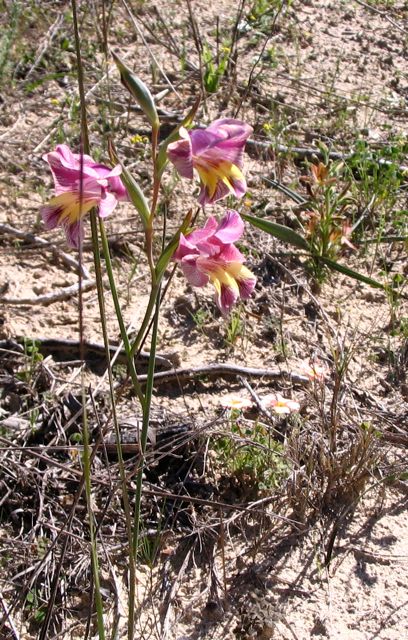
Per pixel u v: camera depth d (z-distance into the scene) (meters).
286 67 1.23
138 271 0.85
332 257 0.89
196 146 0.41
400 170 1.03
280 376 0.76
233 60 1.16
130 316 0.80
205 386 0.75
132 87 0.41
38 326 0.77
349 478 0.66
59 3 1.25
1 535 0.60
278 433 0.69
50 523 0.61
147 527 0.63
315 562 0.62
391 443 0.71
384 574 0.62
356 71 1.26
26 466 0.63
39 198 0.92
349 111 1.14
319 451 0.67
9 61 1.07
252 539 0.63
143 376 0.74
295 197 0.91
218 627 0.58
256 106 1.12
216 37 1.23
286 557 0.62
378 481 0.68
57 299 0.80
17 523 0.61
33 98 1.06
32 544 0.59
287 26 1.33
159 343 0.78
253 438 0.67
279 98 1.16
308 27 1.35
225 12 1.32
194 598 0.59
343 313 0.85
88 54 1.15
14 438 0.66
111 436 0.66
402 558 0.63
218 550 0.62
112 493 0.53
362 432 0.66
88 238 0.88
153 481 0.65
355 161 1.00
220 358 0.78
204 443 0.67
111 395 0.45
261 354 0.79
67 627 0.56
